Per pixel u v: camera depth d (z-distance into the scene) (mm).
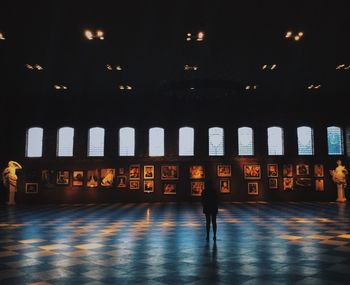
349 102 30438
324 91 27609
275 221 16953
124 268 8328
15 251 10328
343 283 7090
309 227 14914
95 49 18281
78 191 29750
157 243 11422
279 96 29031
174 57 19484
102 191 29797
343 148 30484
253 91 27234
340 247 10641
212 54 19062
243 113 30594
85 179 29891
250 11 14039
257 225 15586
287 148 30359
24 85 25719
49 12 14164
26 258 9422
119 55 19234
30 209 24484
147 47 18000
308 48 18203
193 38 16719
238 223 16281
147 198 29750
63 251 10289
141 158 30203
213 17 14539
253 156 30266
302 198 29844
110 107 30766
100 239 12266
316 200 29797
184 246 10883
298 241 11656
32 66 21281
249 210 22562
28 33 16266
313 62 20500
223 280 7309
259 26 15430
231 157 30203
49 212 22219
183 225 15742
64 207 26047
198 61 20219
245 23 15133
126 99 29922
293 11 14070
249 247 10672
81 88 26531
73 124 30453
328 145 30547
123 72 22406
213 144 30438
